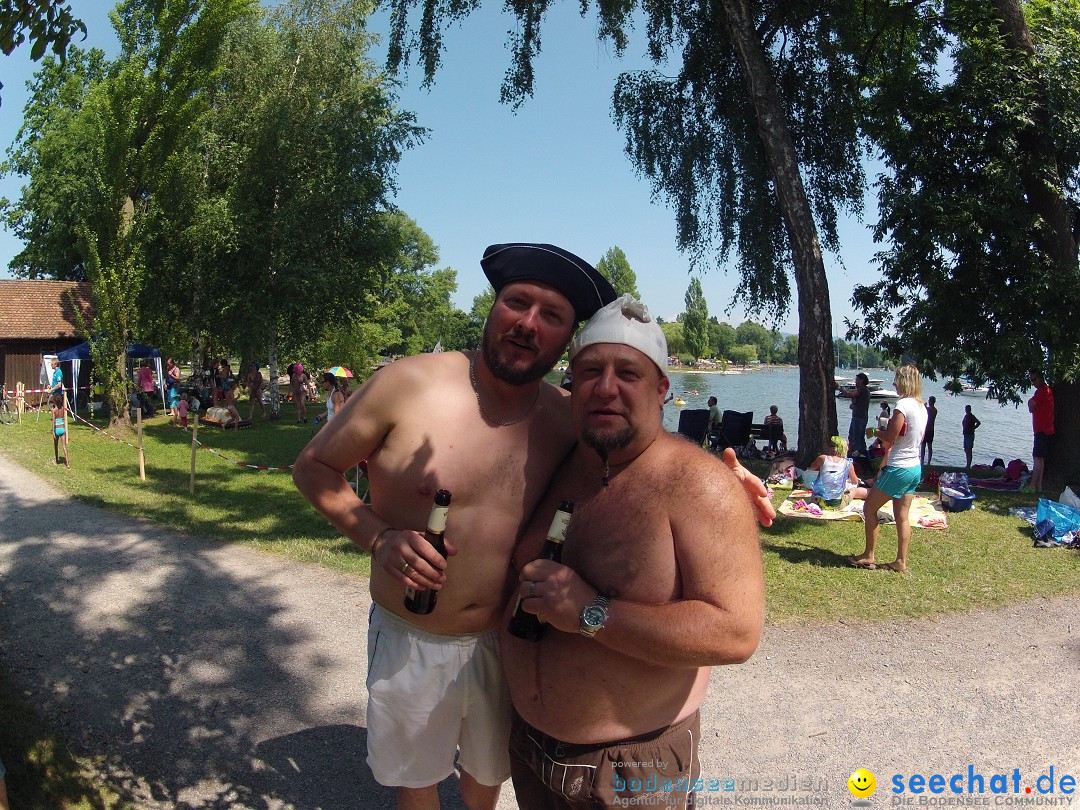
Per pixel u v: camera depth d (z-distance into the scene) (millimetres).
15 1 3316
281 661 4777
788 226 12234
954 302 11445
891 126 11734
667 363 1896
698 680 2043
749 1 12578
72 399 25391
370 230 22047
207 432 18938
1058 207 11328
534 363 2027
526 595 1781
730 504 1741
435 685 2275
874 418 31031
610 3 13086
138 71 17125
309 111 20969
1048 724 3990
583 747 1933
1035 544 7719
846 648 5012
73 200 25656
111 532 8133
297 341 22422
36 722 3854
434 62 13367
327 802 3252
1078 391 11250
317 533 8125
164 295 21734
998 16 11258
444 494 1987
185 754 3627
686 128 14461
